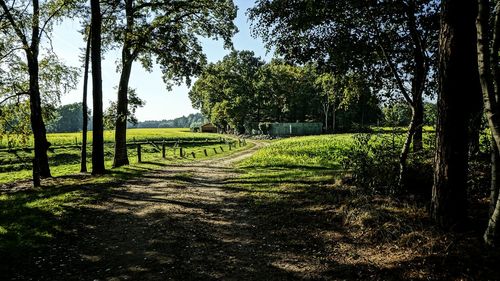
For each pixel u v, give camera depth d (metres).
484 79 5.46
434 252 6.20
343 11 10.66
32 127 19.44
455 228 6.82
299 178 14.52
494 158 6.31
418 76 11.85
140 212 10.37
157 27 21.78
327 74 14.81
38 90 19.31
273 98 87.56
